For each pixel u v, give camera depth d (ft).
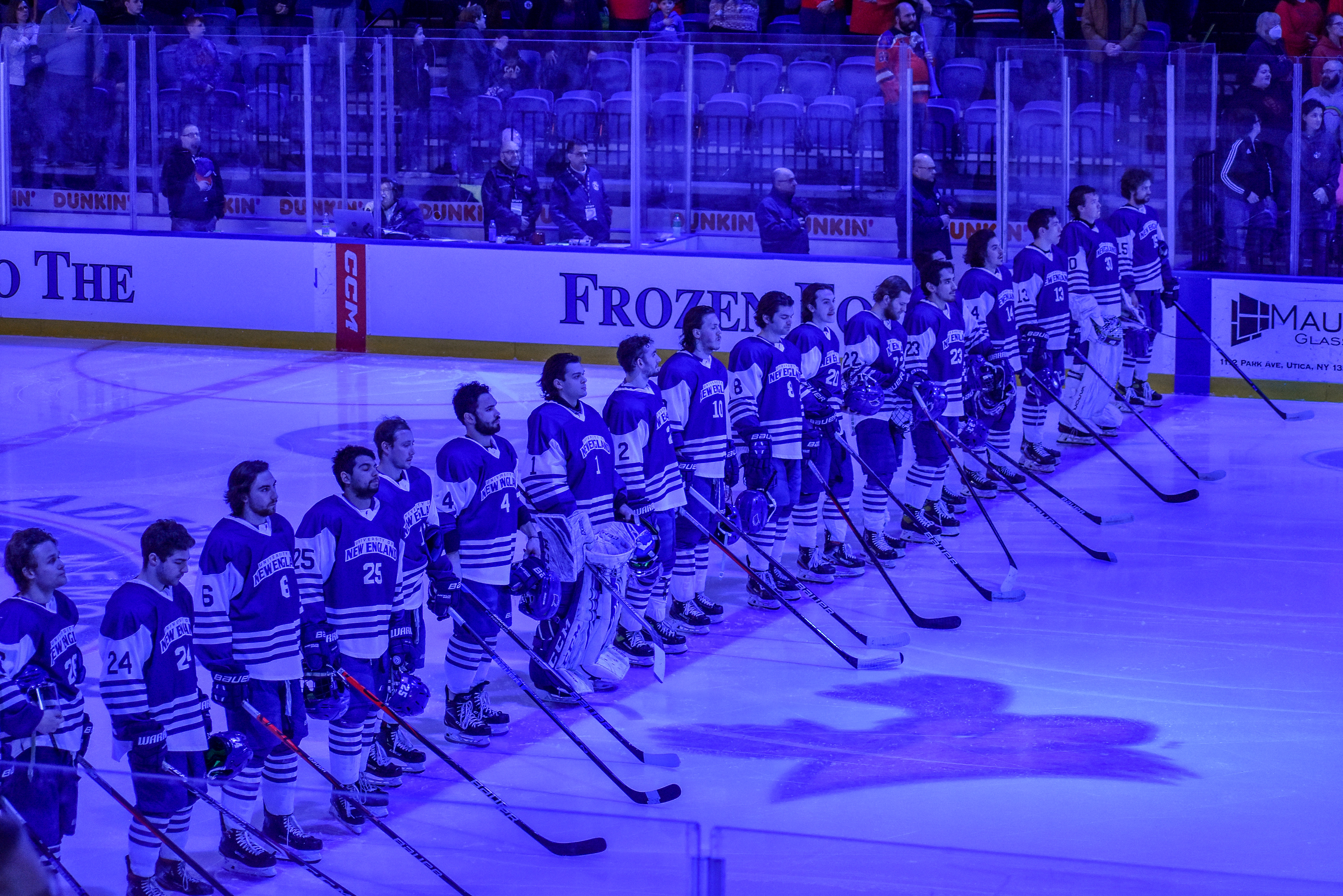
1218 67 56.75
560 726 25.84
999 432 46.16
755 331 61.36
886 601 36.55
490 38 65.57
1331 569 38.63
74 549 39.32
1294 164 57.11
